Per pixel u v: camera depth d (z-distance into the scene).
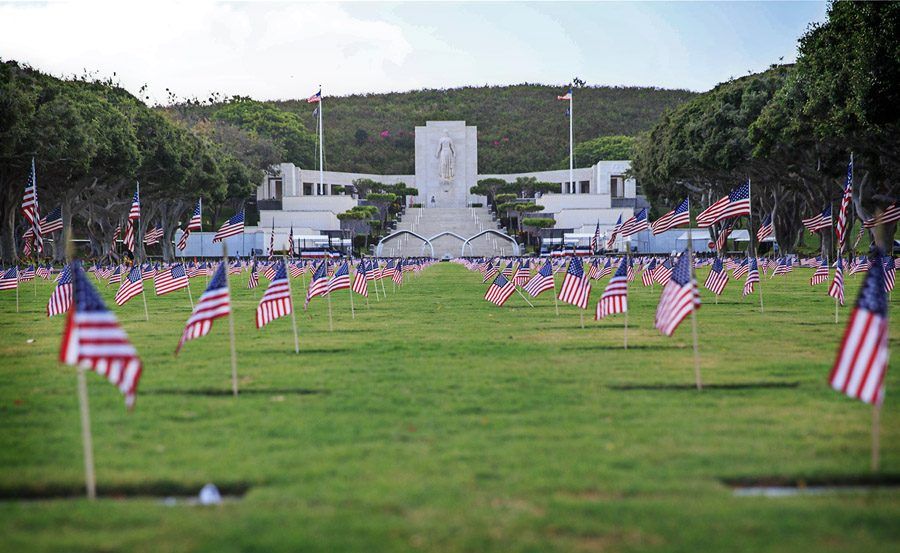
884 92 51.69
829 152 70.25
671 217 46.25
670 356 22.67
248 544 9.12
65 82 87.38
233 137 144.38
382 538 9.23
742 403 16.12
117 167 82.56
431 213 164.62
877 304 11.86
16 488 11.22
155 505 10.52
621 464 11.93
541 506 10.17
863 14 52.69
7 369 21.31
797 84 66.06
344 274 30.81
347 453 12.60
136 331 30.30
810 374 19.41
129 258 99.62
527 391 17.53
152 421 14.98
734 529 9.43
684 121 98.25
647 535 9.26
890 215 40.72
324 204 150.75
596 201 151.75
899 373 19.27
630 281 61.00
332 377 19.50
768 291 49.25
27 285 63.47
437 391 17.61
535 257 111.25
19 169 71.81
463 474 11.45
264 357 22.95
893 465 11.82
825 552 8.82
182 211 112.81
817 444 12.95
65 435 14.01
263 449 12.95
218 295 17.89
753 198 101.19
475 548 8.95
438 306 40.62
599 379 18.98
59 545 9.23
